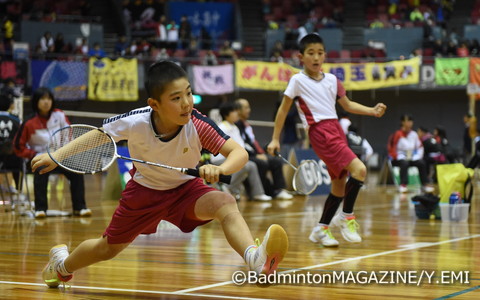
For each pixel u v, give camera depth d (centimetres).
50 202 1026
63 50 2023
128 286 359
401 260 454
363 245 539
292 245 540
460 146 2377
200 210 312
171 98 289
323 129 534
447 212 748
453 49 2278
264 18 2614
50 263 350
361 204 1012
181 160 316
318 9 2658
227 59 2170
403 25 2502
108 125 312
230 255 480
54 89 1817
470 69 2042
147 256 475
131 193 319
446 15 2614
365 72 1995
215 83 1988
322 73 547
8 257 473
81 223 725
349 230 552
